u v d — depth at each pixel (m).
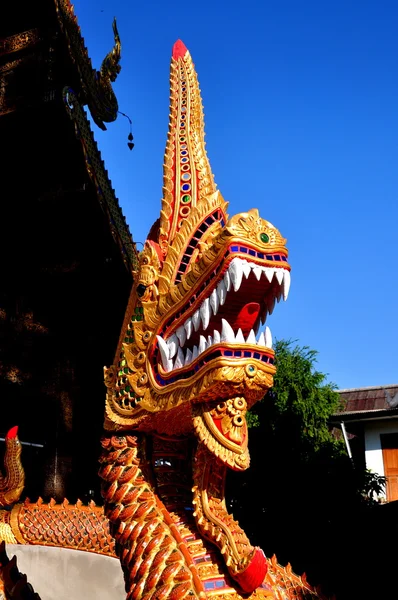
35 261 8.18
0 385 7.89
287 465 8.16
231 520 3.00
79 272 8.03
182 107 4.00
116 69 8.23
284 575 3.77
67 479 7.97
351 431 17.12
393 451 16.25
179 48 4.23
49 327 8.35
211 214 3.48
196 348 3.02
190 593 2.82
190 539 3.12
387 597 4.45
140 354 3.41
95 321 8.38
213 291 2.89
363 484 8.18
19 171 7.82
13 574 3.62
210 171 3.84
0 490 5.38
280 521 7.40
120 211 7.58
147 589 2.91
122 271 7.93
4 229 8.00
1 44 7.71
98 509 5.16
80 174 7.54
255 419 10.76
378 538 4.86
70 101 7.03
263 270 2.82
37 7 7.46
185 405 3.03
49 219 7.97
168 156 3.86
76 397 8.23
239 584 2.86
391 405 16.67
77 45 7.36
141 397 3.33
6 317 7.96
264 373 2.79
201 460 3.09
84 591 4.77
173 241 3.44
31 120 7.46
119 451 3.43
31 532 5.19
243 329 3.14
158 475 3.42
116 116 8.24
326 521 7.21
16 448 5.42
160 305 3.32
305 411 13.98
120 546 3.23
